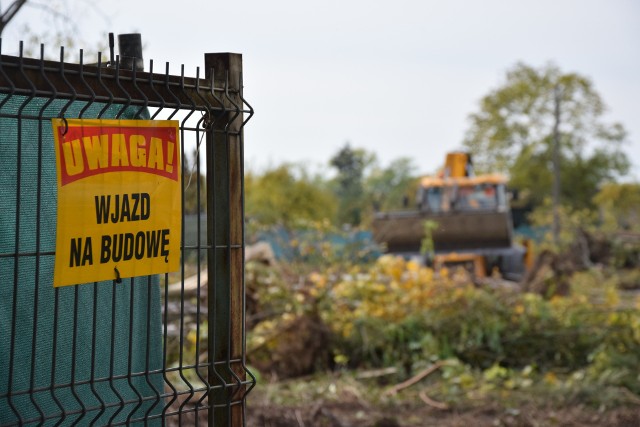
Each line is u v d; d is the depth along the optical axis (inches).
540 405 361.1
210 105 159.2
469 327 439.8
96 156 140.3
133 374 147.5
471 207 898.1
